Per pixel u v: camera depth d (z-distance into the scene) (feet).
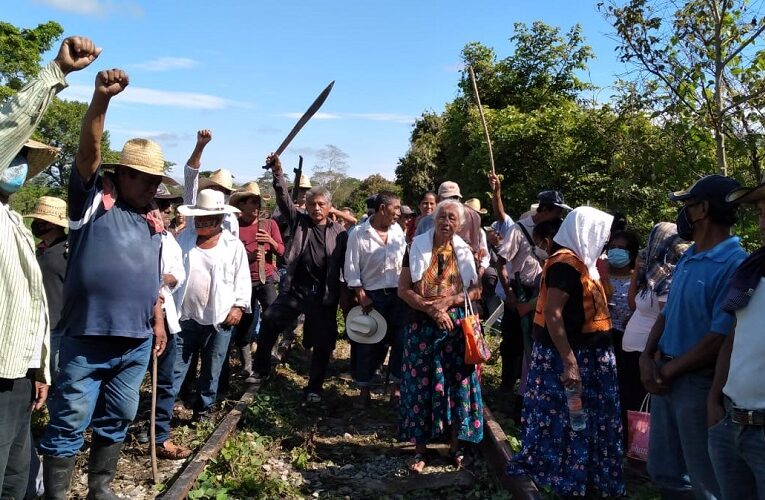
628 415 15.75
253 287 25.72
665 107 22.62
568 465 14.90
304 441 19.65
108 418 14.10
